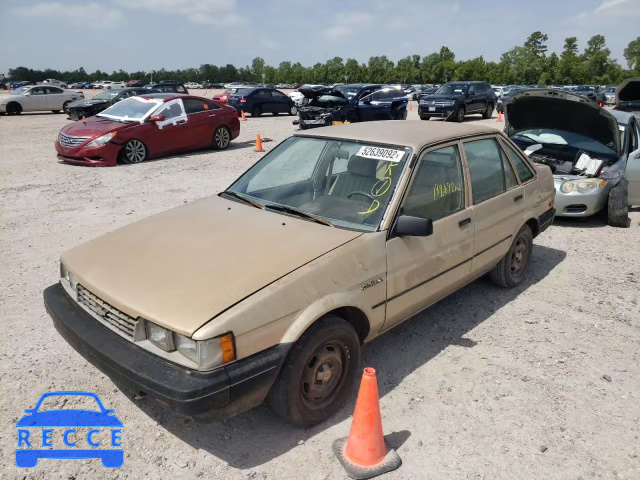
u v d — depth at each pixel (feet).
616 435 9.81
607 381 11.57
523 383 11.43
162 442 9.47
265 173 13.44
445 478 8.65
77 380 11.26
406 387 11.20
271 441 9.52
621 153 24.67
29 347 12.51
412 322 14.26
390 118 63.26
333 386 10.08
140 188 29.60
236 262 9.45
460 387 11.24
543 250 20.42
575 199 22.89
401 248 10.89
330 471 8.79
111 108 41.32
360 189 11.65
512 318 14.56
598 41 433.48
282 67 422.00
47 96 83.35
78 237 20.67
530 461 9.07
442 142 12.45
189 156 41.73
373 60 374.43
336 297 9.52
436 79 346.54
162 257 9.92
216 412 8.07
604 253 20.04
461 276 13.10
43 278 16.62
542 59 307.99
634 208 26.89
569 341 13.33
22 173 33.50
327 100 58.13
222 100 82.07
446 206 12.30
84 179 31.91
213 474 8.70
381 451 8.89
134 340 8.61
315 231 10.55
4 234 20.94
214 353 7.93
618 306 15.39
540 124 26.12
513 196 14.83
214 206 12.37
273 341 8.63
